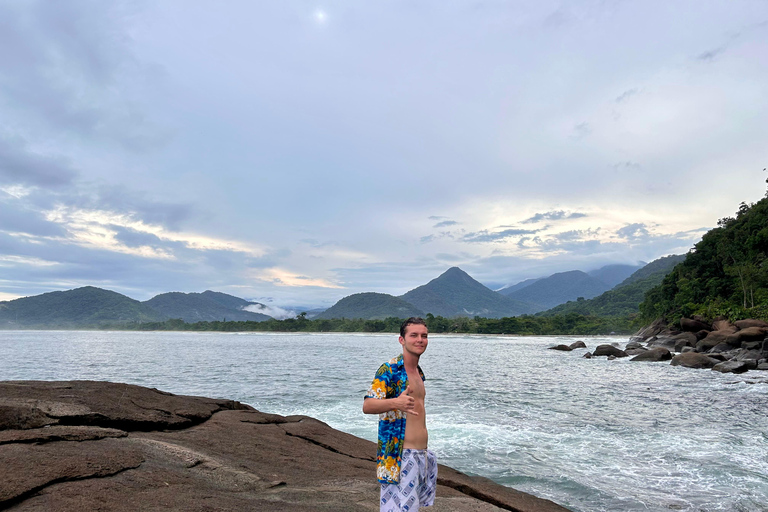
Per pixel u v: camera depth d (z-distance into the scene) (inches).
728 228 3678.6
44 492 143.9
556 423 604.1
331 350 2709.2
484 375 1277.1
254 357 2060.8
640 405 755.4
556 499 333.7
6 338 5423.2
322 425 395.2
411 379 135.8
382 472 131.3
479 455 449.1
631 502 328.8
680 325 2802.7
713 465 419.8
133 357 2076.8
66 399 263.4
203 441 263.3
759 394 893.2
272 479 215.5
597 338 5019.7
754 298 2797.7
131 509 143.2
